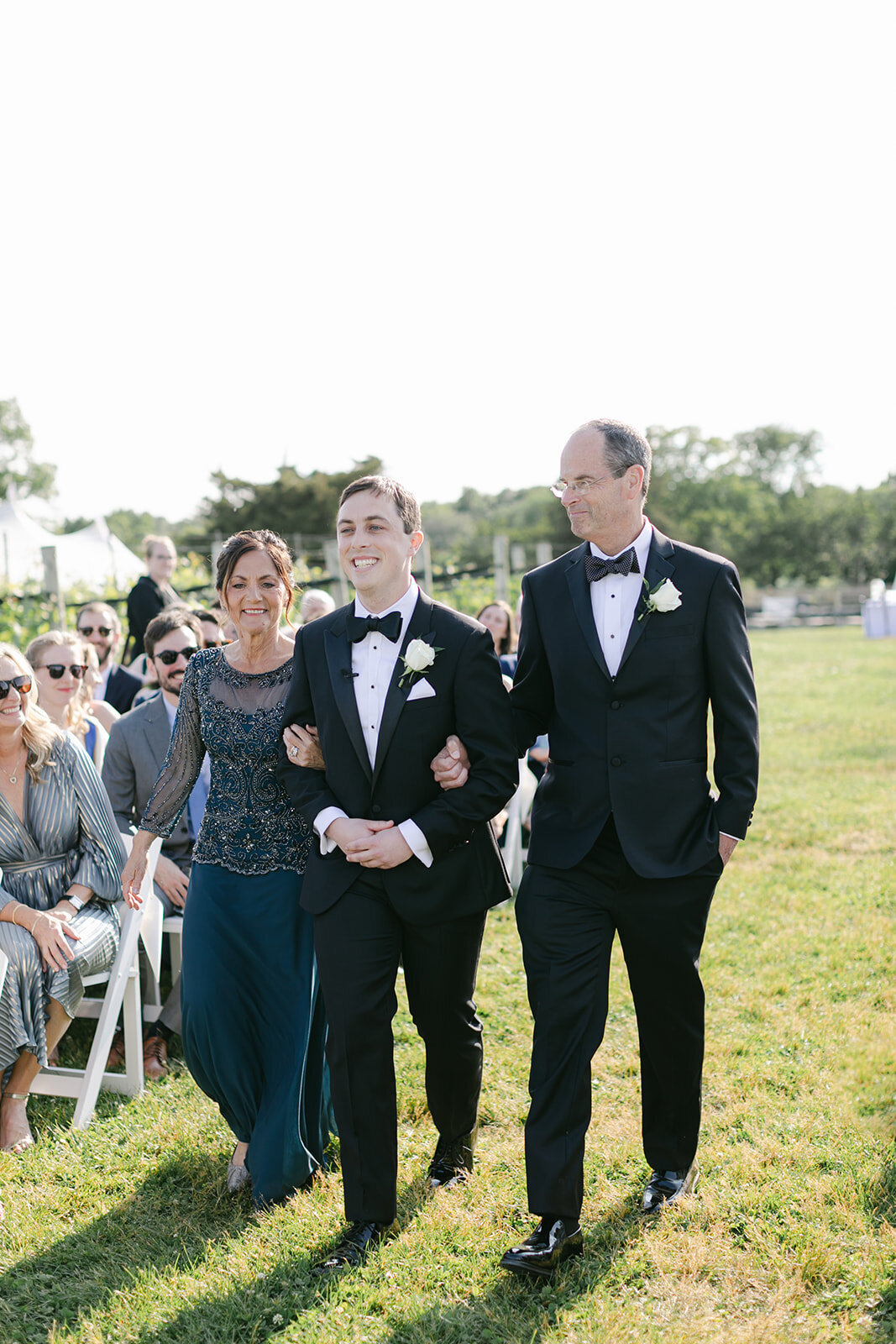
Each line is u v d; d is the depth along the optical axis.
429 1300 2.65
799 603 52.41
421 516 3.18
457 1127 3.27
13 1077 3.71
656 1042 3.06
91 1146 3.56
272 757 3.35
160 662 4.69
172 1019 4.38
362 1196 2.91
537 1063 2.87
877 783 9.22
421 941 3.07
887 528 74.81
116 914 4.10
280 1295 2.71
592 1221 2.98
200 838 3.47
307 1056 3.36
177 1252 2.95
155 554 8.61
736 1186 3.13
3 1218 3.13
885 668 20.39
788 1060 3.99
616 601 3.03
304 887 3.10
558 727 3.12
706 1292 2.66
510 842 6.38
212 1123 3.68
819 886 6.27
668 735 2.96
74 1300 2.75
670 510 76.44
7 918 3.80
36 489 80.25
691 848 2.94
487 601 13.50
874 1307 2.57
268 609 3.38
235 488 43.34
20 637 9.80
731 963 5.05
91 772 4.12
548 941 2.95
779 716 13.82
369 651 3.09
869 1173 3.13
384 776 3.05
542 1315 2.56
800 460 87.19
